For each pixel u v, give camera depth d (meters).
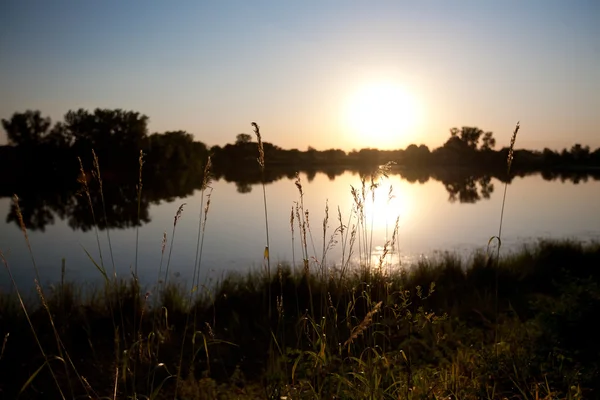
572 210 24.62
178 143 69.94
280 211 24.97
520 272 9.51
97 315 6.73
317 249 13.79
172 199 32.91
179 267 12.00
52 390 4.44
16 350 5.47
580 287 5.01
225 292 7.86
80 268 12.09
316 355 3.10
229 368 5.02
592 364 3.89
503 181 54.06
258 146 3.20
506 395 3.69
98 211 26.55
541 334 4.58
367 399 2.94
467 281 8.87
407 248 13.84
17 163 54.44
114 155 55.16
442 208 25.83
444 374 3.79
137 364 4.58
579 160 93.56
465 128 105.81
